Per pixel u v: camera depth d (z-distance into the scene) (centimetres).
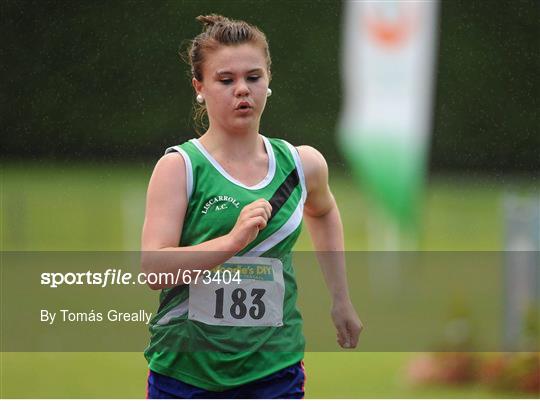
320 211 1123
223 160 1019
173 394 1033
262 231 1013
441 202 5400
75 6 4669
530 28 5966
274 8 5631
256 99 1013
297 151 1064
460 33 5994
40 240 4200
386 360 2325
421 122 3316
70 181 5641
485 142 5966
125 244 4028
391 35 3181
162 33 4453
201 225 1005
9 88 5478
